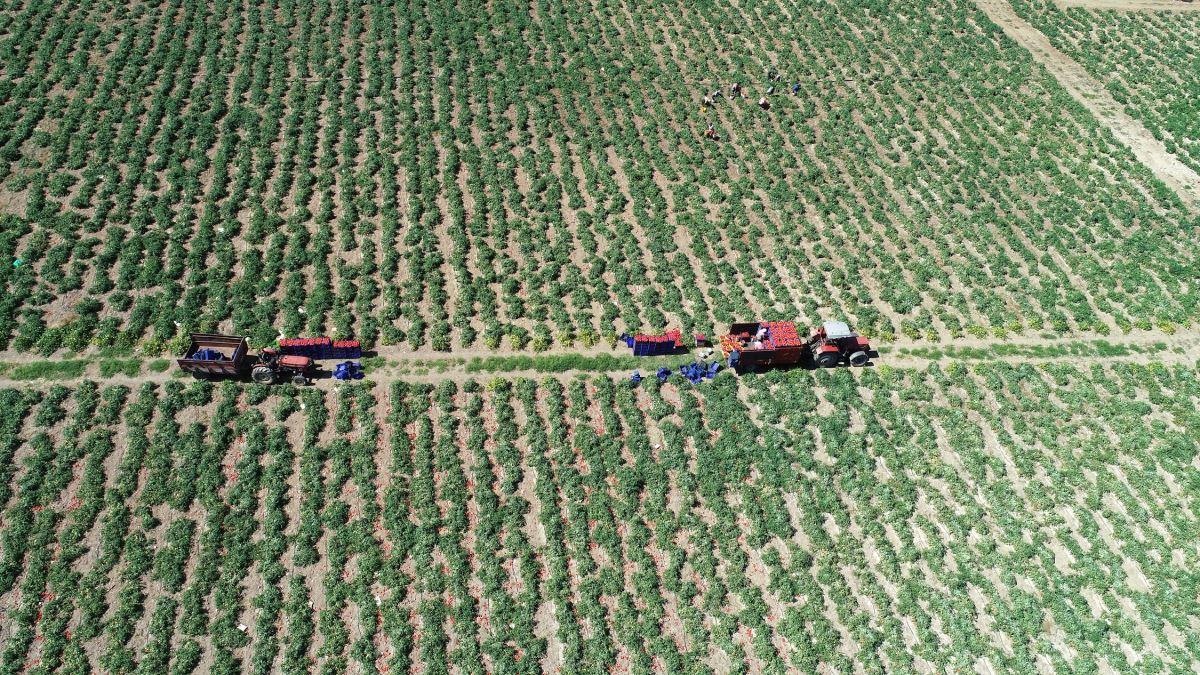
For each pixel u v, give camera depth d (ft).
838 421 126.93
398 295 141.18
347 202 157.69
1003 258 158.81
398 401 124.06
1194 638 105.19
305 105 180.34
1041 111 202.80
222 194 156.66
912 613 106.22
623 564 108.58
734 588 107.55
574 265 150.61
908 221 166.71
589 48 209.77
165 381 123.65
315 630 99.60
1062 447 127.03
